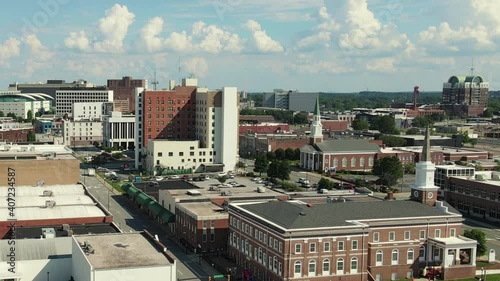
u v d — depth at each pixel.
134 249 97.06
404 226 124.25
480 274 127.94
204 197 163.75
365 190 180.38
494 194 182.00
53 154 188.38
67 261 101.12
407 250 124.75
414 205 132.12
